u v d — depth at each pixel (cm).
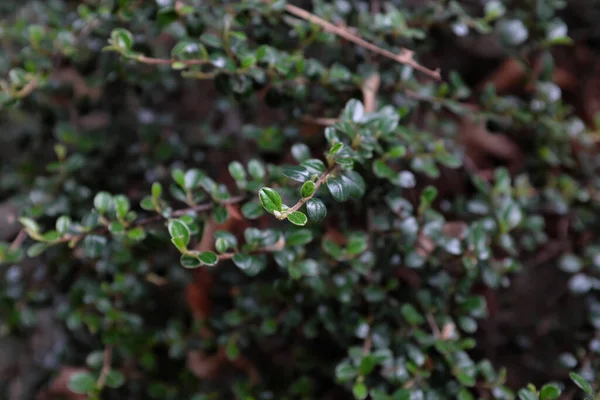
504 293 67
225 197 55
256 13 58
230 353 61
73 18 64
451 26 62
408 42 60
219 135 66
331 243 55
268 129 62
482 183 61
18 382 69
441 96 60
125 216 54
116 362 63
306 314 60
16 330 65
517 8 64
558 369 62
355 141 52
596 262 61
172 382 65
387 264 58
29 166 66
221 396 64
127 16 58
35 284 65
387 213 57
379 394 54
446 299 57
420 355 55
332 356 61
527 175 65
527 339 66
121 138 66
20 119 68
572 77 74
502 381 56
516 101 64
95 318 61
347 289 56
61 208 60
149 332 64
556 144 64
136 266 61
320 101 59
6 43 65
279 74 56
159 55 65
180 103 70
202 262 51
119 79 64
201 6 58
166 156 65
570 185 64
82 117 69
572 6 74
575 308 65
